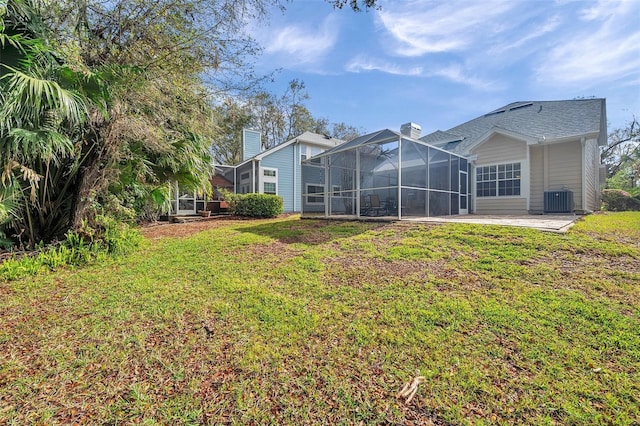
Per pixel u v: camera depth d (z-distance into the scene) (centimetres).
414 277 365
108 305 325
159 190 694
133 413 172
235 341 246
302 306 305
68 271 458
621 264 367
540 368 196
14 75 387
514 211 1075
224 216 1338
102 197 652
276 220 1120
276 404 177
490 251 437
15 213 484
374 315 279
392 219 798
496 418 160
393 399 177
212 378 202
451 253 444
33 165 490
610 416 157
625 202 1458
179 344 244
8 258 477
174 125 639
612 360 200
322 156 1028
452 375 194
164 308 312
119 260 516
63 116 444
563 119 1127
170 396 186
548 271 353
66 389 194
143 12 541
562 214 960
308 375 201
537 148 1043
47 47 450
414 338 237
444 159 1007
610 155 2531
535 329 239
